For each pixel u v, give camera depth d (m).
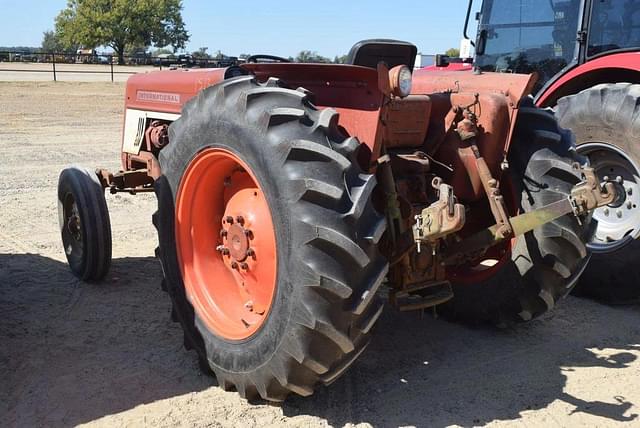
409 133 3.53
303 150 2.77
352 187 2.80
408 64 3.65
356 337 2.86
